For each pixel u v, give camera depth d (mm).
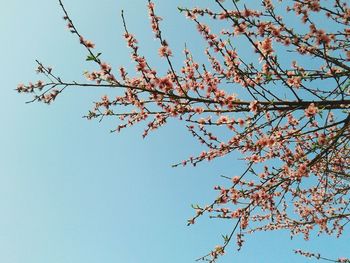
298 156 4219
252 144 4410
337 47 5297
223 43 4227
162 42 3842
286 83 3939
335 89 4266
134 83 4109
